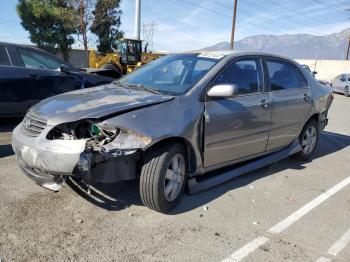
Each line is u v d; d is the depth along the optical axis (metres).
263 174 5.23
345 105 17.81
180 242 3.22
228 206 4.04
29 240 3.07
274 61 5.15
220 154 4.23
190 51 4.91
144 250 3.06
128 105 3.46
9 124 7.07
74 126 3.31
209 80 4.06
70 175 3.30
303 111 5.52
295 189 4.73
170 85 4.15
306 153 5.95
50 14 30.09
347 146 7.53
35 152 3.34
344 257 3.21
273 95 4.90
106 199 3.90
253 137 4.63
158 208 3.58
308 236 3.53
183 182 3.83
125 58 20.69
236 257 3.07
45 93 6.93
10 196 3.85
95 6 31.34
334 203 4.37
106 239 3.18
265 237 3.44
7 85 6.45
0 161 4.91
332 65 44.12
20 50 6.73
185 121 3.67
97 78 7.71
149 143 3.33
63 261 2.83
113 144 3.24
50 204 3.73
